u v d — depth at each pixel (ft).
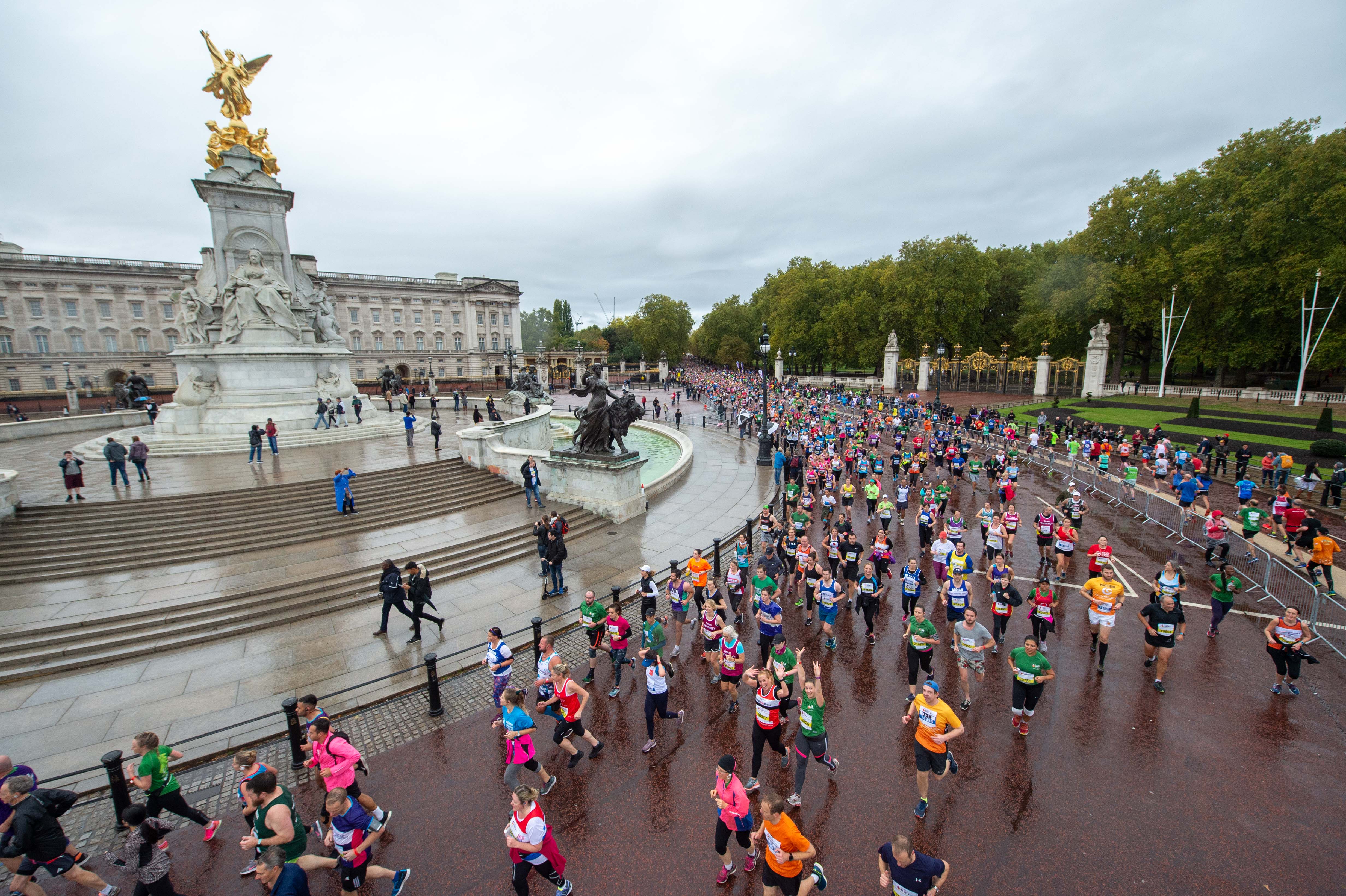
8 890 20.02
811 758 28.96
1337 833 23.59
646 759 29.14
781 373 305.73
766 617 36.99
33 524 54.95
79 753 29.17
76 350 266.98
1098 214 182.60
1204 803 25.39
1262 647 38.81
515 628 42.68
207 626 41.68
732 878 22.08
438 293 353.51
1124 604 46.03
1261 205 141.28
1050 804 25.54
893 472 96.78
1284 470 74.95
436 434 88.84
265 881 17.37
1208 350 169.37
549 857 19.97
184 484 68.08
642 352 443.73
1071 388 188.75
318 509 62.95
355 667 37.42
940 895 21.18
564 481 73.36
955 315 222.89
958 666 37.35
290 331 110.52
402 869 22.40
